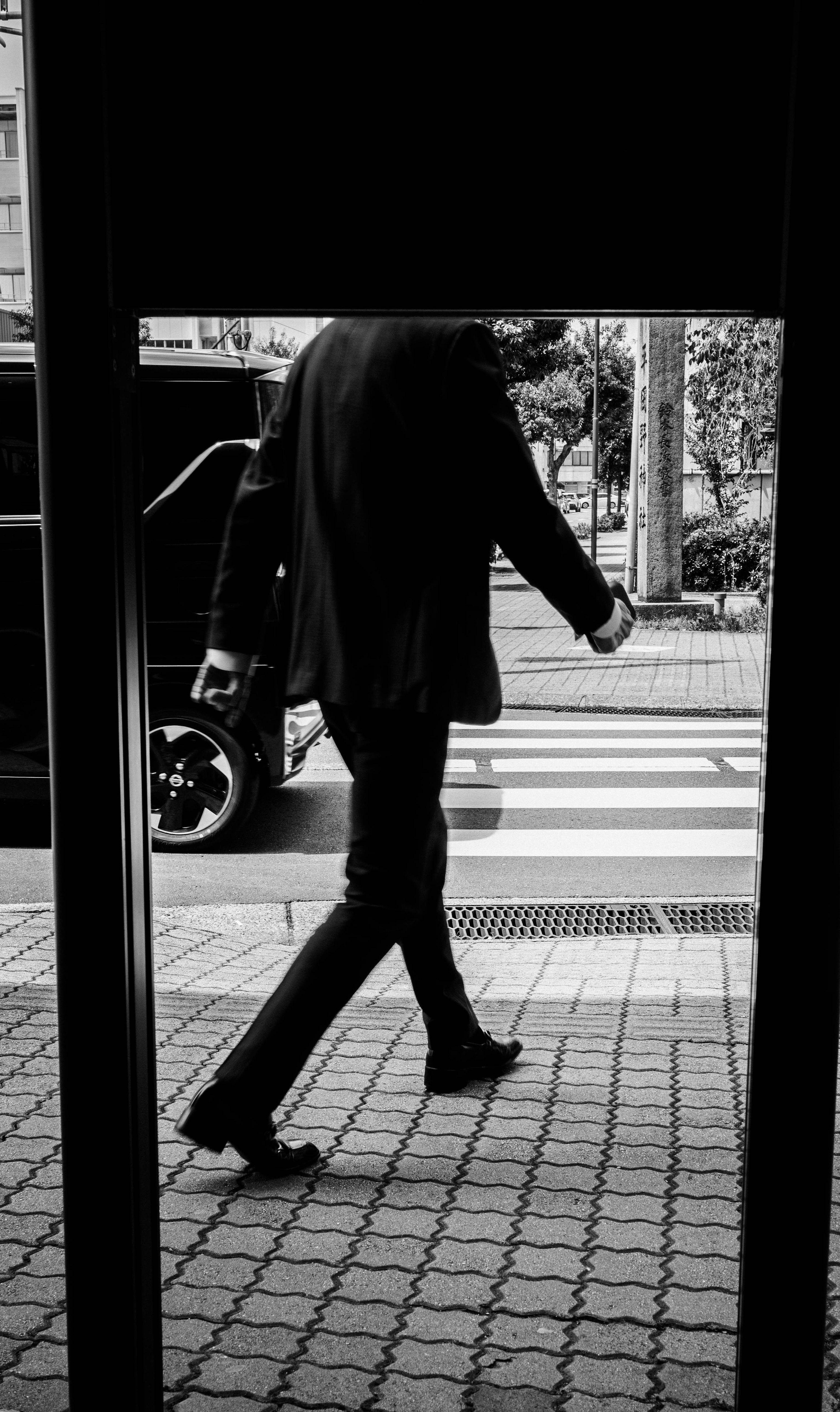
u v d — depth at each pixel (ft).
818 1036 5.21
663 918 18.34
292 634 9.15
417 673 8.73
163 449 19.98
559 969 15.08
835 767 5.05
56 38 4.82
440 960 10.66
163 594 20.21
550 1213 8.92
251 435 19.95
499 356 8.84
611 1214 8.91
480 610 9.00
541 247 4.96
